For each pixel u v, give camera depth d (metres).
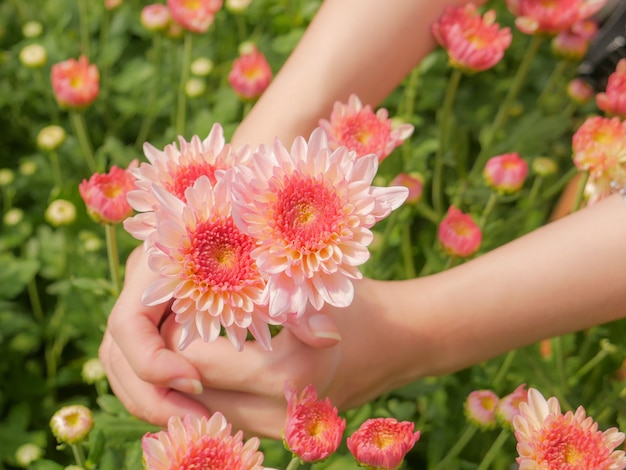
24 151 1.06
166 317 0.60
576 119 1.06
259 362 0.56
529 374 0.73
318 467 0.66
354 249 0.51
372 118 0.61
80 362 0.88
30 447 0.77
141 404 0.58
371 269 0.76
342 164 0.52
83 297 0.80
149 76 1.00
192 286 0.51
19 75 1.04
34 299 0.90
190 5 0.81
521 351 0.73
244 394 0.58
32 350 0.90
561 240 0.59
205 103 0.98
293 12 0.99
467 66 0.69
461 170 0.85
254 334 0.52
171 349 0.58
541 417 0.55
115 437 0.67
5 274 0.84
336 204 0.51
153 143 0.89
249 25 1.10
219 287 0.51
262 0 1.00
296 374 0.56
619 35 0.81
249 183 0.51
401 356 0.59
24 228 0.92
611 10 0.83
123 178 0.66
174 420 0.53
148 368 0.56
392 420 0.55
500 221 0.83
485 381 0.72
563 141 1.05
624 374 0.78
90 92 0.80
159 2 1.11
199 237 0.51
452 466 0.73
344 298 0.51
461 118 1.02
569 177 0.84
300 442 0.53
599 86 0.86
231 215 0.52
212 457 0.52
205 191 0.51
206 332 0.51
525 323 0.59
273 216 0.51
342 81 0.63
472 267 0.59
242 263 0.51
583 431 0.54
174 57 0.94
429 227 0.91
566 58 0.85
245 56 0.79
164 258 0.51
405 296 0.59
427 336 0.59
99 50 1.07
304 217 0.51
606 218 0.58
